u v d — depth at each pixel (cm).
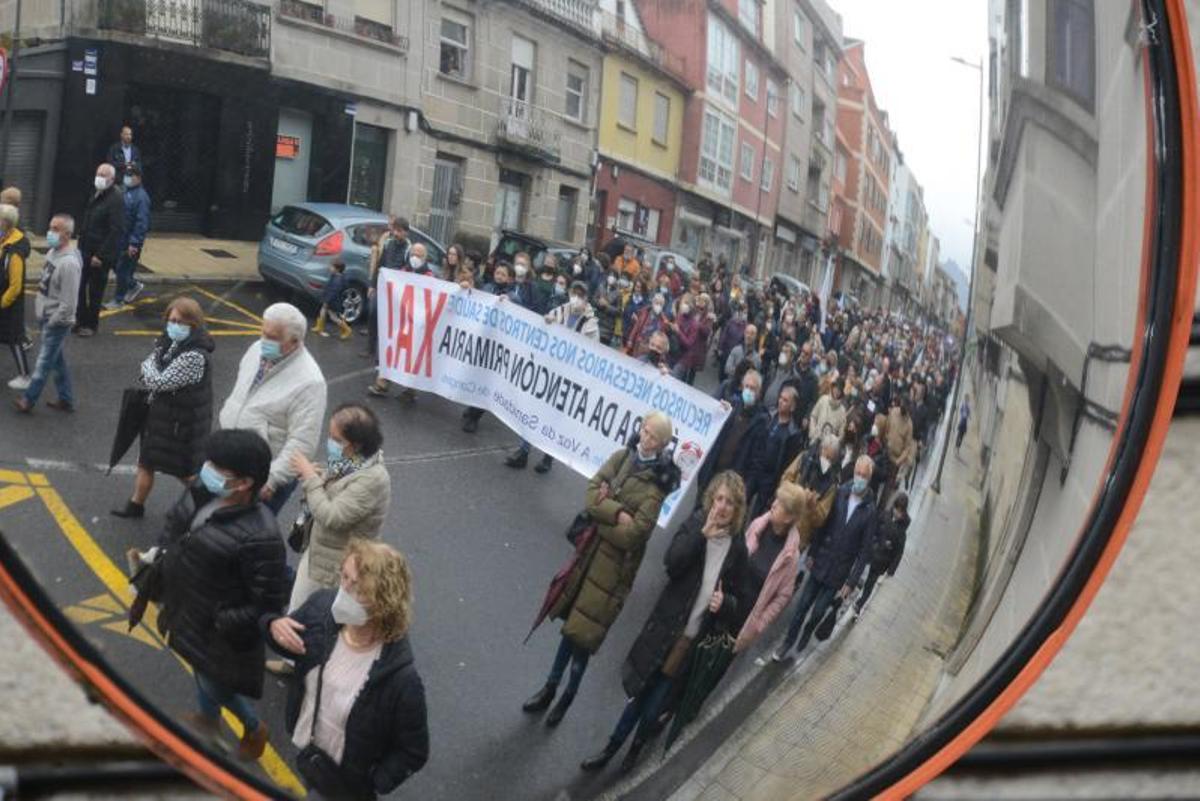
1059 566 212
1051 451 214
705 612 217
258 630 195
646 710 218
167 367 190
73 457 187
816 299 222
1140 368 205
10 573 184
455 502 207
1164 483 255
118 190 188
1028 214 213
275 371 194
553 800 215
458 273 209
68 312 185
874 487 221
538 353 213
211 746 197
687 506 215
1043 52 209
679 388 217
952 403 219
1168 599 260
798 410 221
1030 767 265
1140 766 264
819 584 222
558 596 211
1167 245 201
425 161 204
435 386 205
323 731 199
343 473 195
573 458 214
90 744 225
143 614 191
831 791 221
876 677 222
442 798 210
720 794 221
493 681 209
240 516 192
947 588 219
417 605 204
